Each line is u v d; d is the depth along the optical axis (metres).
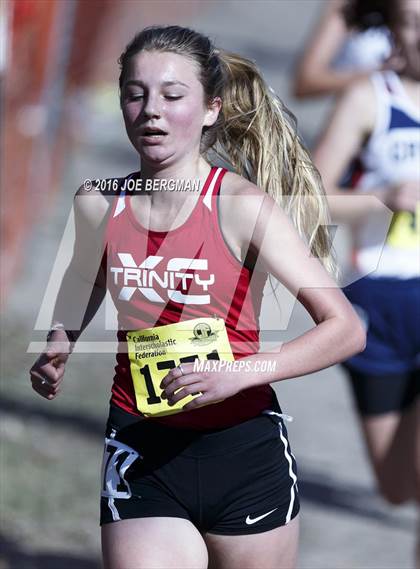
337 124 9.88
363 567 11.20
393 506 11.56
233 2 61.03
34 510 11.62
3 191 17.75
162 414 6.78
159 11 43.44
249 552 6.99
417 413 10.41
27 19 17.66
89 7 27.39
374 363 10.38
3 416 13.91
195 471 6.86
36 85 19.56
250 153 7.20
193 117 6.59
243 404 6.85
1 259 17.59
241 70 7.12
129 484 6.91
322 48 13.16
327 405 16.19
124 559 6.75
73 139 26.83
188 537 6.79
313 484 13.25
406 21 9.82
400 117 9.85
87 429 13.88
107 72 32.09
